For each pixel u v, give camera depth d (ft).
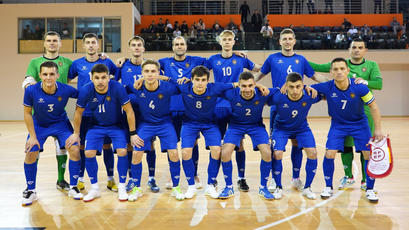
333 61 10.58
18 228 8.20
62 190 11.69
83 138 12.01
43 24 43.01
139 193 10.96
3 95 44.50
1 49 43.68
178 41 12.48
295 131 11.24
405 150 19.57
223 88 10.89
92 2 46.47
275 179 11.22
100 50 42.86
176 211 9.48
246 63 13.07
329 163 10.89
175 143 11.02
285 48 12.46
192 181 11.07
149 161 12.12
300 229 8.10
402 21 49.55
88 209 9.70
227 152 10.83
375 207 9.73
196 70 10.28
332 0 51.42
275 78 12.69
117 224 8.47
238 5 53.21
